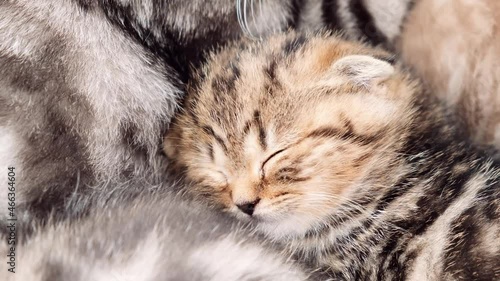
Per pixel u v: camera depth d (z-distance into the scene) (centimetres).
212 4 28
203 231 26
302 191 27
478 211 26
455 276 25
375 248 27
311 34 30
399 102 28
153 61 28
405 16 30
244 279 25
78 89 26
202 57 29
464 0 29
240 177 27
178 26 28
